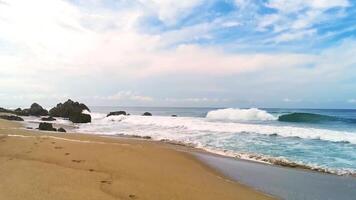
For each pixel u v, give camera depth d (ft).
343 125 96.32
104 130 84.69
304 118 111.65
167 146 53.67
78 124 106.93
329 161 42.24
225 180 32.22
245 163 40.86
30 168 29.76
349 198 27.30
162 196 24.79
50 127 79.36
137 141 58.13
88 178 27.89
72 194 22.82
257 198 26.45
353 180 33.27
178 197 24.88
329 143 56.39
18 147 41.14
